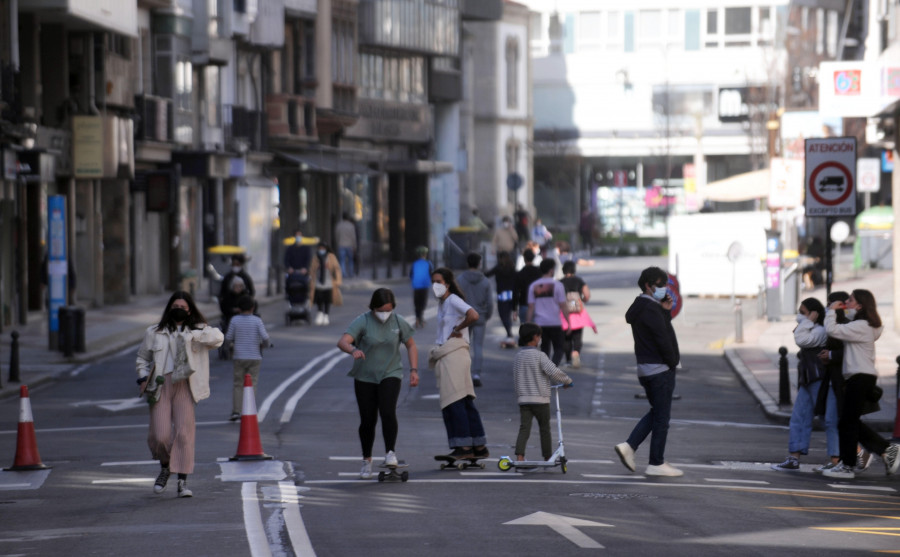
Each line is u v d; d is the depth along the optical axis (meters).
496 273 65.75
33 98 83.12
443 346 35.12
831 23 184.00
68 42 89.56
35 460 34.69
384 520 26.64
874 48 72.56
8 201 76.75
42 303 85.81
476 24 189.62
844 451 34.47
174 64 104.56
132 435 41.47
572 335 60.00
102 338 70.94
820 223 151.50
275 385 53.19
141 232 101.81
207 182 114.31
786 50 176.50
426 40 153.75
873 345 34.66
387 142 151.88
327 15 133.88
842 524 26.88
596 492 30.72
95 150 88.12
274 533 25.33
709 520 27.00
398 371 32.66
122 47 97.38
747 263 95.44
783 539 24.97
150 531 25.81
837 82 66.50
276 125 125.81
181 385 30.55
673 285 60.69
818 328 35.22
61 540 25.05
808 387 35.53
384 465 32.44
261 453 35.88
